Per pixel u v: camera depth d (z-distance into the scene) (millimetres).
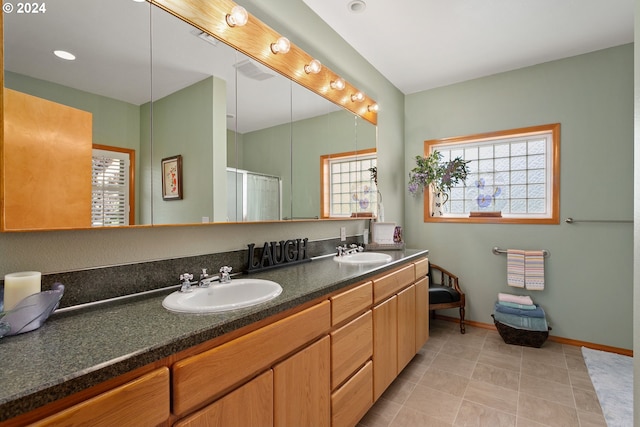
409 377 2205
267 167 1849
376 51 2689
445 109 3350
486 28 2348
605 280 2623
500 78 3066
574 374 2213
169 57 1347
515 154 3084
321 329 1329
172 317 969
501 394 1978
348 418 1507
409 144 3557
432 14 2188
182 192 1399
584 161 2697
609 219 2600
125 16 1205
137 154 1238
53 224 1007
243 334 1002
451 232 3322
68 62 1053
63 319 955
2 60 912
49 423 586
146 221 1264
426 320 2623
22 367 645
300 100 2066
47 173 999
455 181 3148
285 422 1143
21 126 946
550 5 2084
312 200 2215
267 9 1816
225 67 1580
